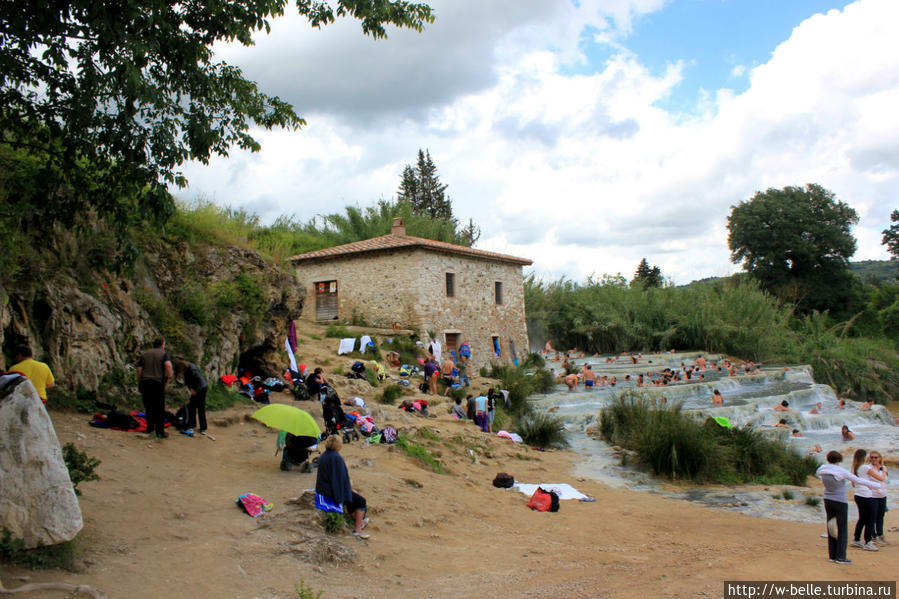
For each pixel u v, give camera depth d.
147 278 12.80
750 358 39.97
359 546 7.34
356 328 27.59
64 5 7.19
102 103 7.66
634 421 17.78
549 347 41.53
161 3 7.60
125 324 11.59
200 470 8.98
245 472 9.32
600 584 6.73
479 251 33.16
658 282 80.25
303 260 32.12
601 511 11.23
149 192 8.02
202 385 10.84
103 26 6.89
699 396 26.39
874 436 20.11
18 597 4.57
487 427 18.02
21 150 10.16
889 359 36.94
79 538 5.89
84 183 8.29
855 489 9.22
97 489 7.32
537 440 17.80
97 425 9.66
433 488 10.74
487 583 6.62
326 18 9.05
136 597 5.01
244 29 8.72
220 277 15.08
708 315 41.78
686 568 7.65
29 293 9.73
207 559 6.05
